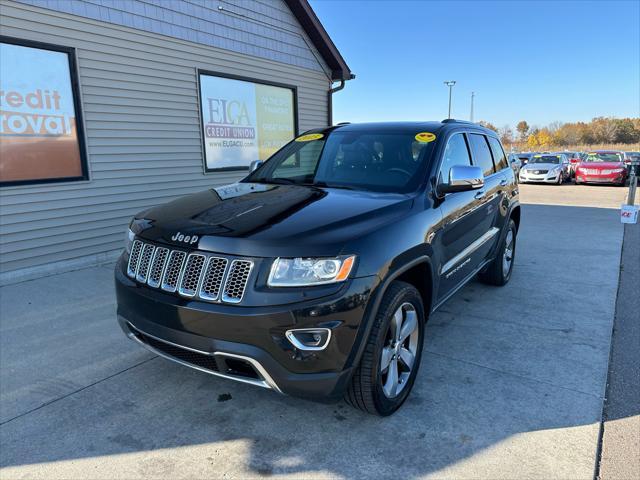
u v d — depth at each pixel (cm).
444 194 341
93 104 623
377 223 272
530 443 261
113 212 663
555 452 254
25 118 557
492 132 527
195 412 291
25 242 569
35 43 554
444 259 342
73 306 470
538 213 1190
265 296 233
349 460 248
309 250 238
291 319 231
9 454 251
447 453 253
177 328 251
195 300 247
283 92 957
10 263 557
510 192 531
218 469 241
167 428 275
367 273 247
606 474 237
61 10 575
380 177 352
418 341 307
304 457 250
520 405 299
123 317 288
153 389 318
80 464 244
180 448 257
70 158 606
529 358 365
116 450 255
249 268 238
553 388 320
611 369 347
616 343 393
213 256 246
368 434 270
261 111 908
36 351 371
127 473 238
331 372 240
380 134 397
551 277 592
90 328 416
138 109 682
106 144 645
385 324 262
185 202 322
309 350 235
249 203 302
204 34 770
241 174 875
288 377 236
